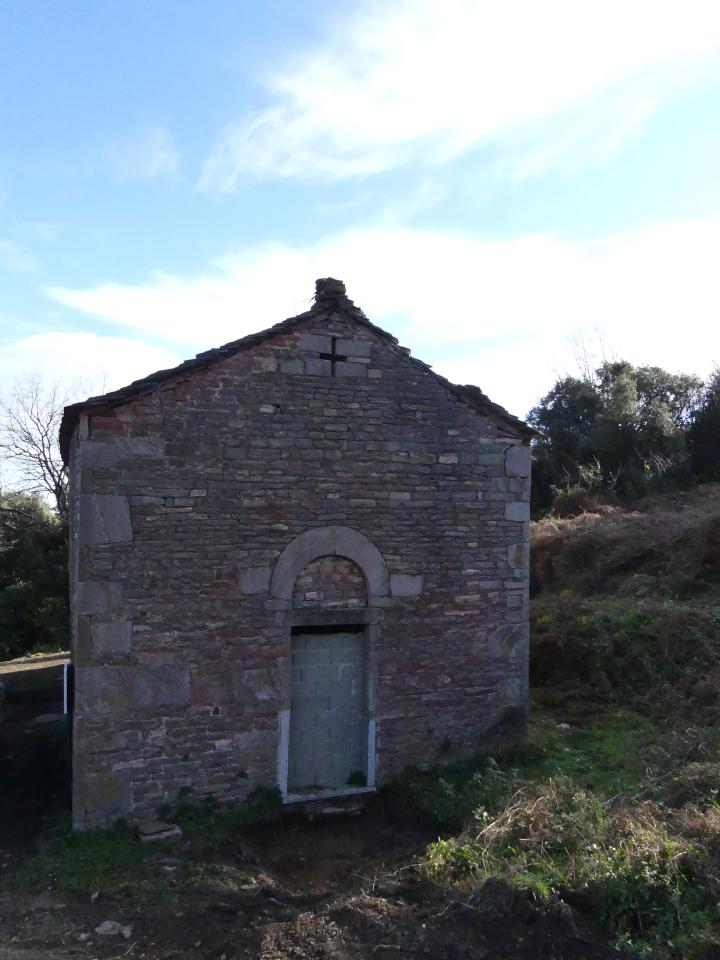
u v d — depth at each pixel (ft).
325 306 29.96
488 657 32.99
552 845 22.06
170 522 27.37
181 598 27.45
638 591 51.26
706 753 27.45
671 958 17.07
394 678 31.07
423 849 25.84
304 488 29.53
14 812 30.04
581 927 18.38
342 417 30.30
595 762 30.83
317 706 30.32
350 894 22.56
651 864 19.45
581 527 67.26
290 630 29.22
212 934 20.81
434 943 18.83
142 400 27.07
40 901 22.58
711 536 51.88
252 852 25.94
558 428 105.60
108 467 26.58
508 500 33.58
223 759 27.94
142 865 24.23
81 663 26.07
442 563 32.12
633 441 92.89
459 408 32.63
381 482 30.96
